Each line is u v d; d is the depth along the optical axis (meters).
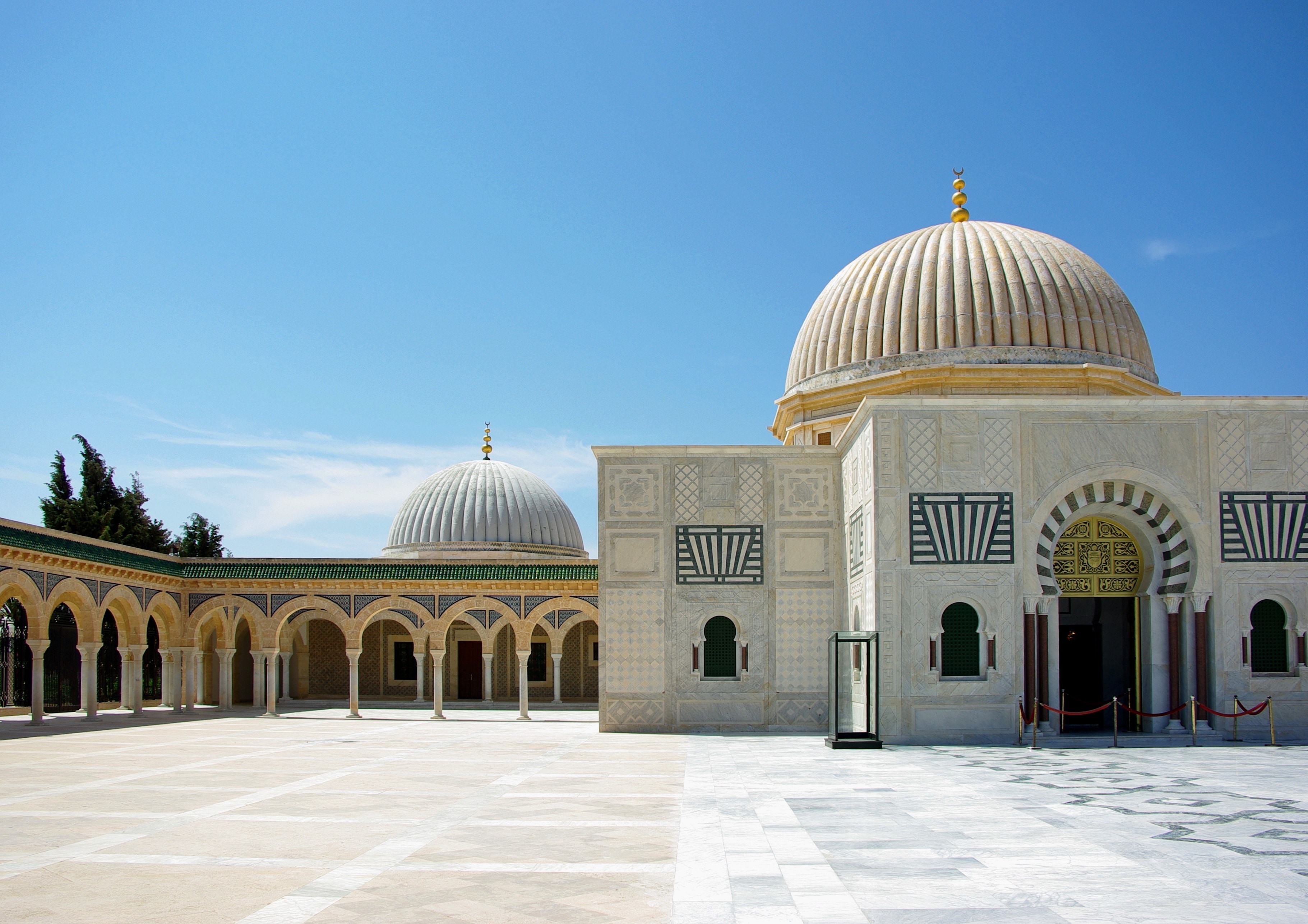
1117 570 18.67
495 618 28.78
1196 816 9.22
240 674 33.88
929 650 17.38
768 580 20.86
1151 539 18.22
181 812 10.09
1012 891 6.40
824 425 22.75
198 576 28.94
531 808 10.15
